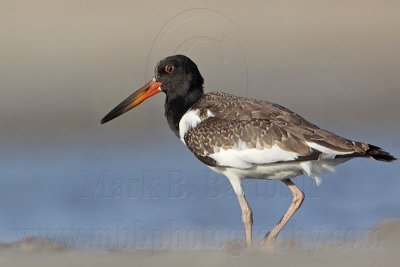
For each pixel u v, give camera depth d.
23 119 21.38
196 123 12.51
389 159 11.40
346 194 15.67
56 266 10.20
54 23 27.19
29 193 16.11
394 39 26.62
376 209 14.67
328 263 9.88
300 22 27.69
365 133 20.66
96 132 20.47
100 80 23.36
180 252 11.08
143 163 17.94
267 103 12.38
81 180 16.94
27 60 24.97
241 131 11.94
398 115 21.62
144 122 20.05
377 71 24.28
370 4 28.70
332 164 11.71
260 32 27.22
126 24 26.94
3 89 23.03
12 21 27.41
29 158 18.77
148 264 10.18
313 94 23.19
